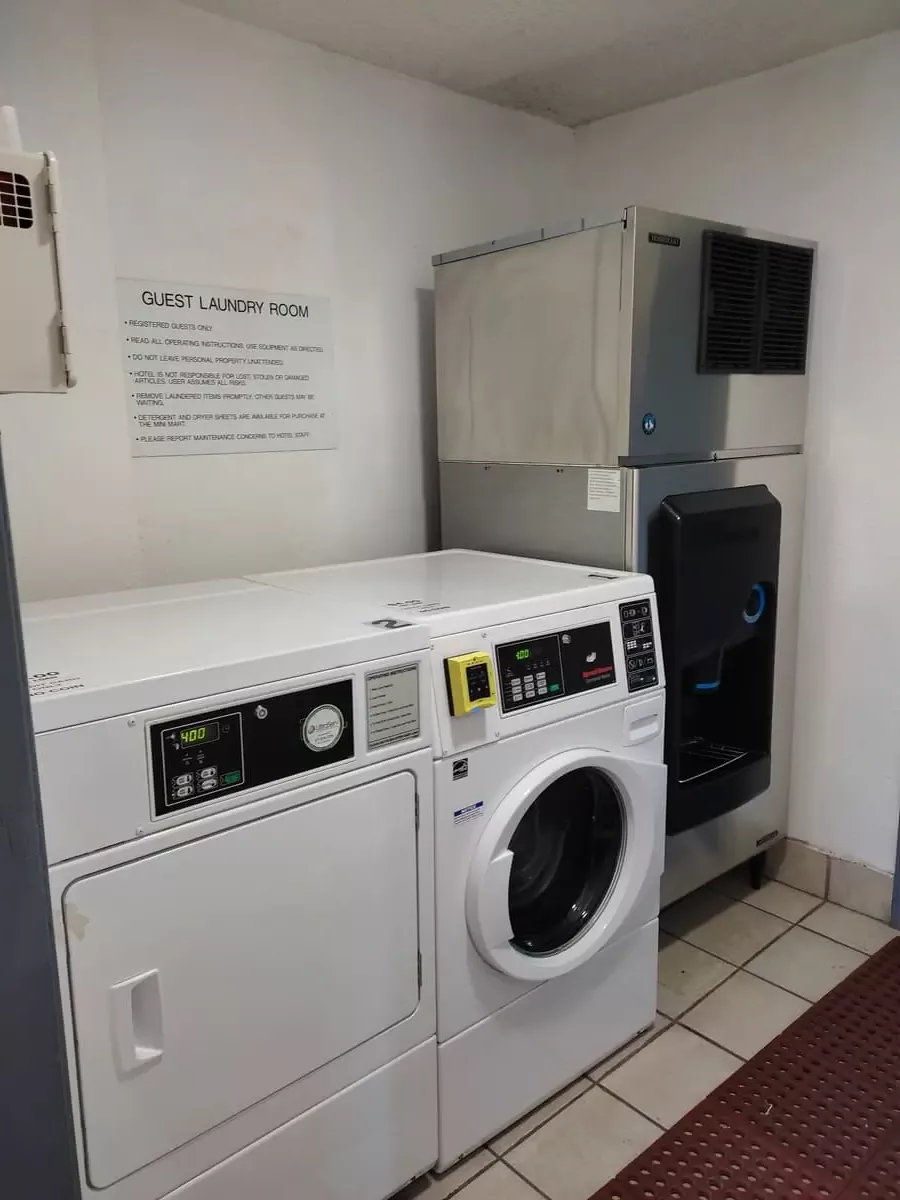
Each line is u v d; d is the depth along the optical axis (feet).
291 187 6.45
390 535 7.51
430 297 7.50
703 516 5.92
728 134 7.41
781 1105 5.38
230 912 3.73
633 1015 5.90
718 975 6.70
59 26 5.20
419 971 4.54
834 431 7.11
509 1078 5.11
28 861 2.52
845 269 6.87
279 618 4.54
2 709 2.41
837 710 7.47
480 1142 5.03
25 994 2.59
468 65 6.89
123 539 5.90
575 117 8.20
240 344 6.31
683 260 5.76
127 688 3.34
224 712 3.64
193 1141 3.75
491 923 4.68
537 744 4.90
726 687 7.22
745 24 6.26
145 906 3.46
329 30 6.21
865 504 7.04
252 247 6.29
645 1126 5.26
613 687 5.31
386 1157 4.54
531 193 8.21
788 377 6.86
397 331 7.29
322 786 4.00
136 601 5.03
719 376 6.21
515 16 6.05
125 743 3.35
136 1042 3.52
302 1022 4.06
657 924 6.08
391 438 7.39
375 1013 4.36
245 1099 3.89
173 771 3.49
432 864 4.52
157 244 5.80
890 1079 5.58
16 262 2.57
